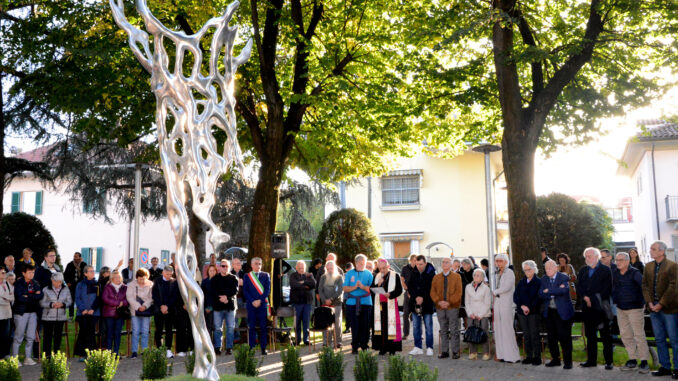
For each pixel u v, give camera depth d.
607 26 14.71
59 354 7.77
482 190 32.16
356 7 16.28
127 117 16.89
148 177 24.44
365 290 12.28
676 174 30.30
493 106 16.17
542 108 14.09
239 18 16.44
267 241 15.50
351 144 18.75
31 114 16.59
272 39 15.93
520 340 12.94
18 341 11.79
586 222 28.83
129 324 13.27
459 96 15.32
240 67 16.42
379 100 16.16
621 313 10.41
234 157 7.84
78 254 16.36
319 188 27.44
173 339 14.63
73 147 19.45
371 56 16.72
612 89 15.38
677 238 29.89
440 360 11.61
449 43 13.13
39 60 15.53
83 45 15.09
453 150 19.45
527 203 13.73
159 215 24.94
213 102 7.73
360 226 20.59
